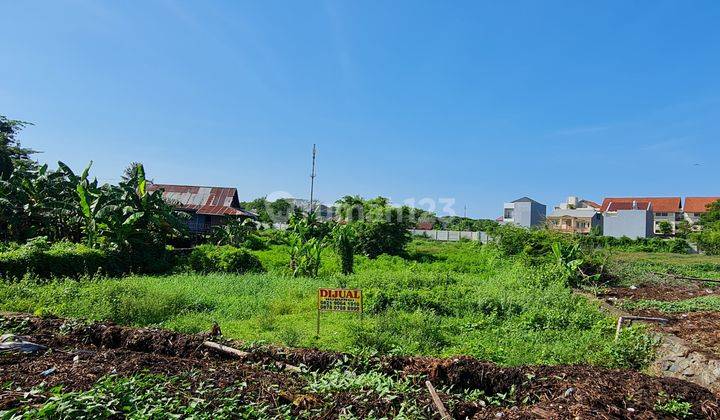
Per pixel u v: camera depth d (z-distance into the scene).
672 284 19.30
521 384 5.91
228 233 28.94
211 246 22.05
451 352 8.22
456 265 22.86
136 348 7.29
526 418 4.73
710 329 8.96
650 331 8.92
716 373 6.72
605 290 16.88
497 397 5.73
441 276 15.83
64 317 8.75
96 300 10.27
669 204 79.81
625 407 5.11
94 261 16.22
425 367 6.37
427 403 5.16
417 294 12.20
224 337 7.82
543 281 16.53
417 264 23.00
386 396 5.18
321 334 9.11
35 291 11.16
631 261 26.33
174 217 21.72
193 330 8.90
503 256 25.08
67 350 6.79
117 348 7.35
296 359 6.75
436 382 6.11
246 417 4.57
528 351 8.47
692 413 5.04
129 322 9.38
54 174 21.44
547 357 8.08
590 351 8.26
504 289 14.45
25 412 4.12
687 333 8.66
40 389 4.79
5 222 20.12
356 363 6.59
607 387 5.56
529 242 24.19
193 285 13.97
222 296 12.40
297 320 10.36
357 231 27.42
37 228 20.53
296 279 16.09
